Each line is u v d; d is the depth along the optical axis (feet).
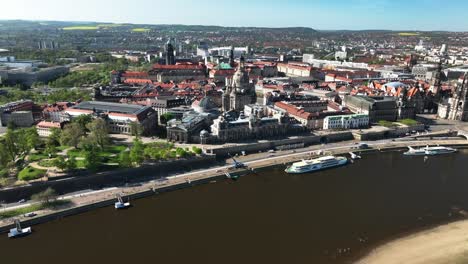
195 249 621.72
